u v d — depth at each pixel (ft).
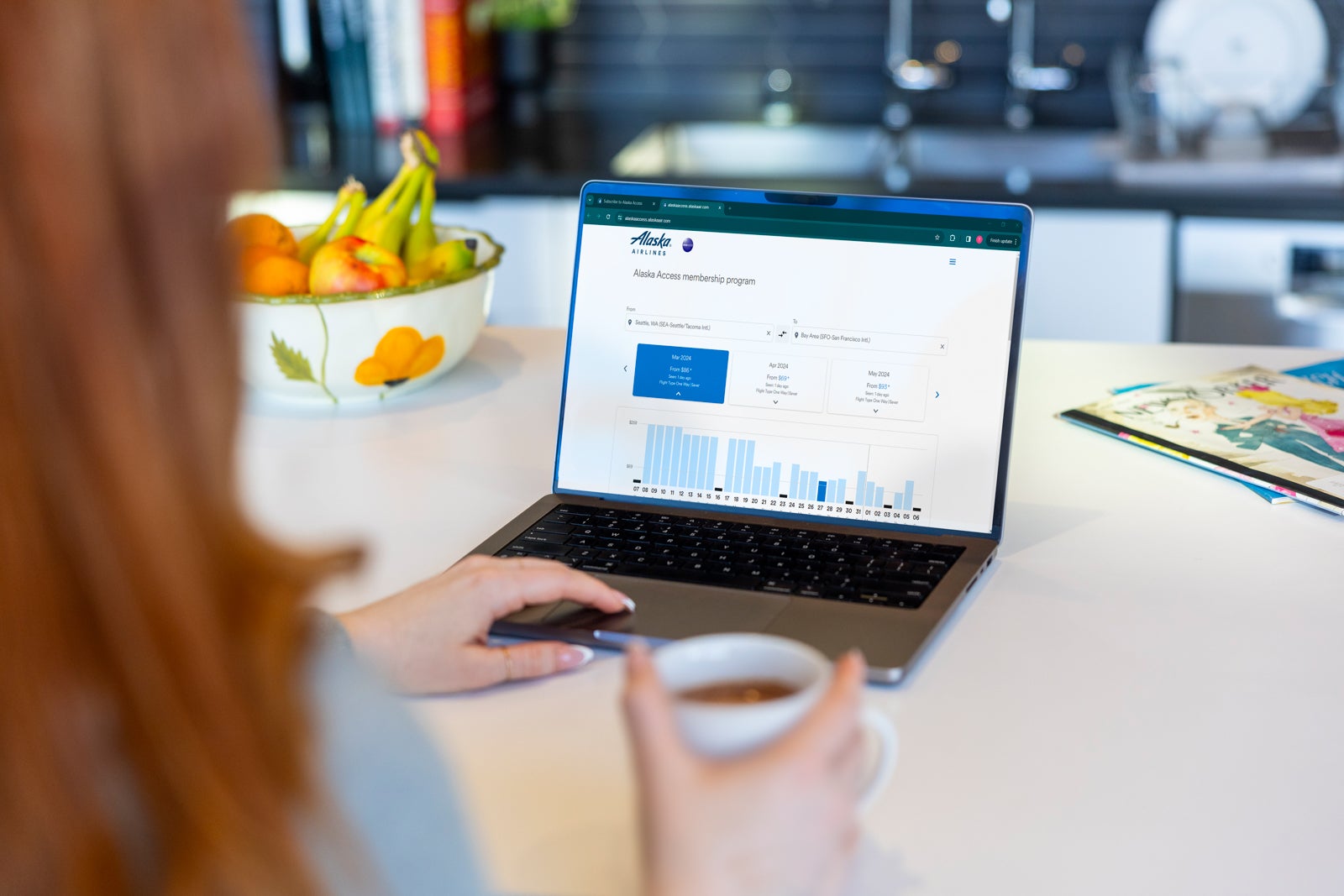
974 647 2.86
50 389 1.18
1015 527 3.47
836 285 3.52
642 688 1.65
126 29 1.17
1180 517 3.49
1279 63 8.48
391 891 1.56
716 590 3.05
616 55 10.26
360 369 4.26
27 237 1.15
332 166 8.35
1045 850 2.19
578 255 3.67
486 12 10.06
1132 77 8.55
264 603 1.37
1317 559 3.22
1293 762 2.42
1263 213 7.63
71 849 1.27
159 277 1.23
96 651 1.26
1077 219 7.84
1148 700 2.63
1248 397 4.26
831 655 2.73
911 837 2.23
